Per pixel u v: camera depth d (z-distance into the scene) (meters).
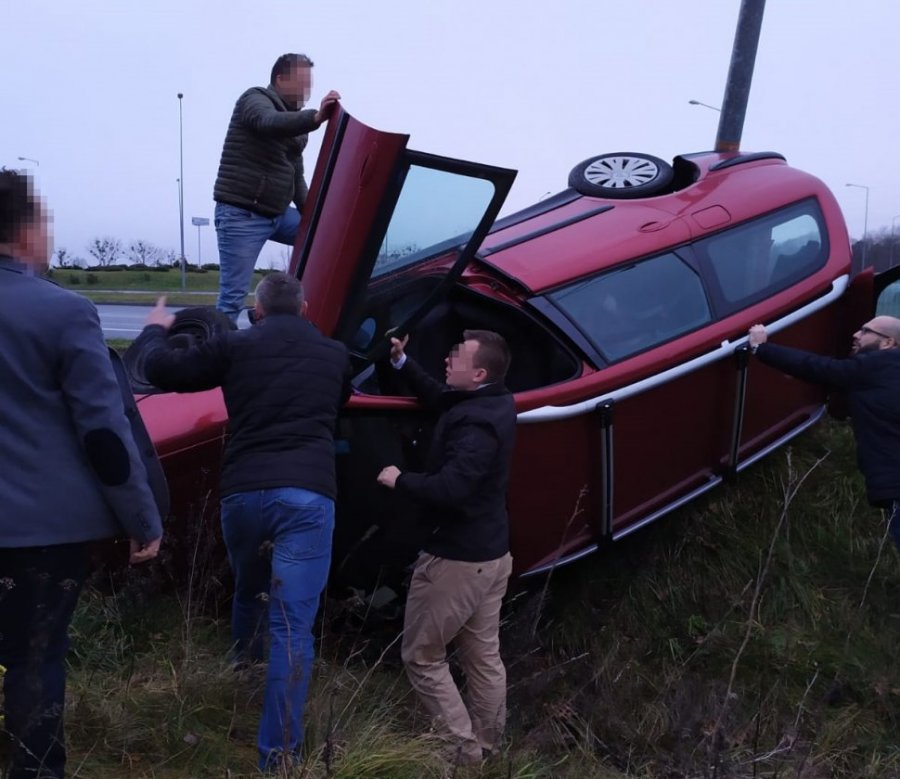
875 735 4.66
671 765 3.90
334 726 3.49
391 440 4.43
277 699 3.18
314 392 3.35
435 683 3.79
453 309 5.14
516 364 4.98
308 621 3.28
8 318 2.52
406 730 3.80
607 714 4.31
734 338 5.15
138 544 2.69
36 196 2.60
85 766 3.10
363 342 4.18
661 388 4.91
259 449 3.30
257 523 3.28
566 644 5.04
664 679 4.85
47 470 2.56
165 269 42.97
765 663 5.02
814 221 5.81
